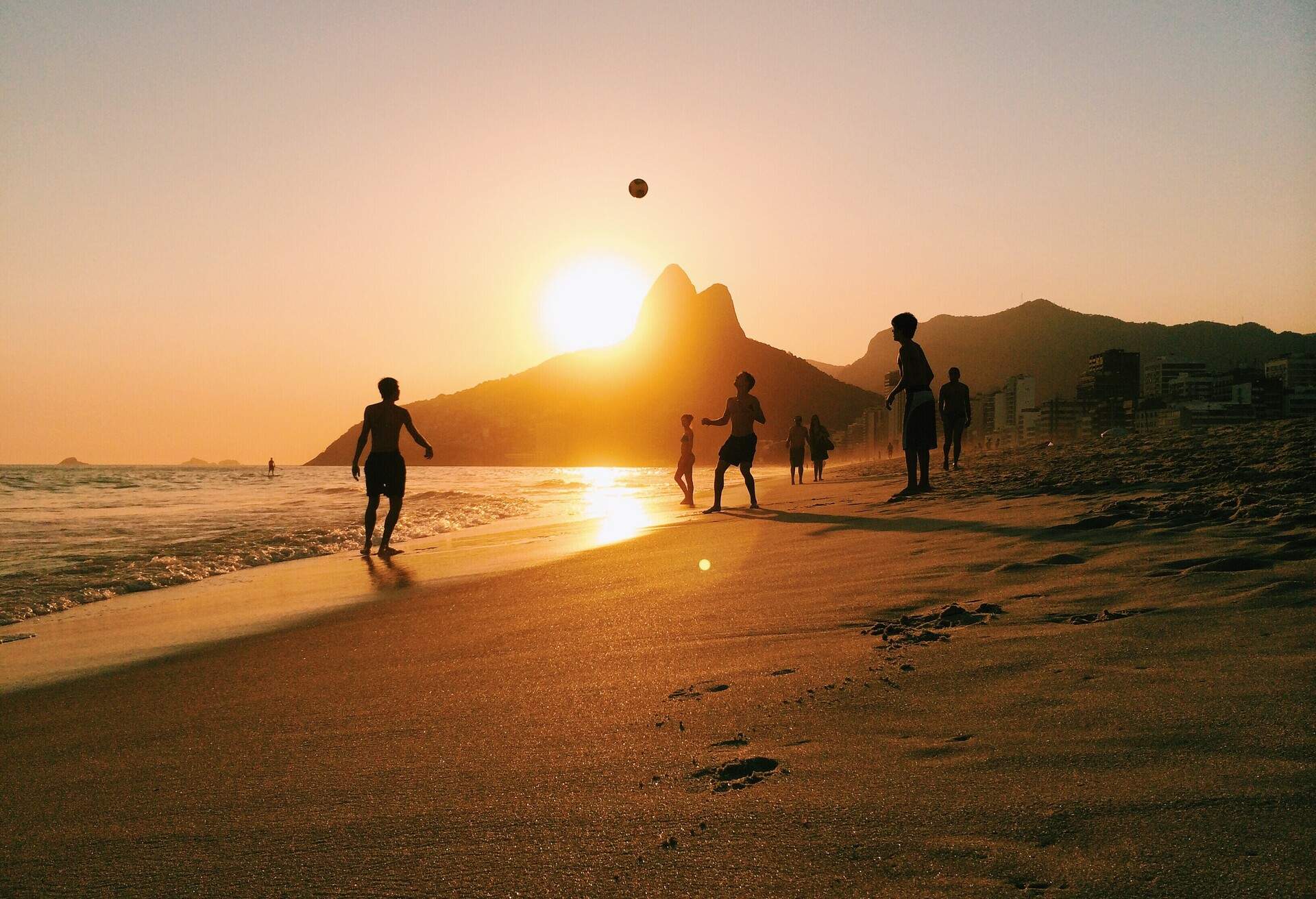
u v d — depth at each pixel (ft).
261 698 11.73
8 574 28.68
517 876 5.61
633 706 9.53
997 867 4.96
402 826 6.70
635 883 5.34
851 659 10.46
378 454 32.83
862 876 5.07
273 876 6.00
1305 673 7.77
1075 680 8.44
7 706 12.54
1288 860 4.66
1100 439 87.92
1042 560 15.71
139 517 59.16
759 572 18.78
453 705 10.42
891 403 37.14
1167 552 14.93
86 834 7.18
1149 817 5.34
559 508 58.75
